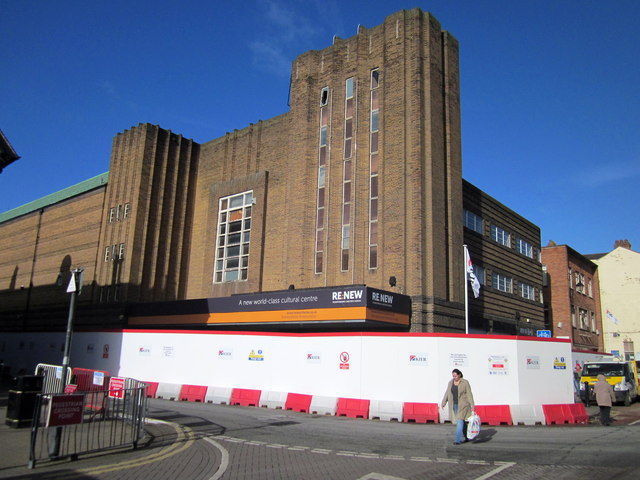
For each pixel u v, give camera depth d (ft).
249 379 63.31
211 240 111.86
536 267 137.80
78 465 28.76
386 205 82.17
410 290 77.15
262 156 109.50
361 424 48.52
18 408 42.09
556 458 32.14
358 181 87.10
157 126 119.34
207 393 65.16
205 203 120.78
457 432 37.42
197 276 116.47
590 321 167.12
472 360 53.62
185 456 31.35
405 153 82.17
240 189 109.50
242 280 103.40
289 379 60.44
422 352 53.88
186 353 69.21
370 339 55.88
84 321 117.91
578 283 161.48
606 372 84.74
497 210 120.37
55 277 135.23
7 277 156.46
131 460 30.04
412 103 83.41
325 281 87.04
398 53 86.84
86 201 131.34
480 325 102.83
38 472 26.99
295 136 98.07
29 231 152.35
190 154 124.67
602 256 192.95
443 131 87.92
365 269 82.89
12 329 146.30
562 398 57.00
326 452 33.65
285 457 31.73
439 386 52.60
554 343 57.93
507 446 36.83
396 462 30.76
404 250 78.43
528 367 55.16
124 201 117.70
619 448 36.04
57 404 29.55
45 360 93.09
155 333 72.95
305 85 98.53
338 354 57.41
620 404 84.53
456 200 86.99
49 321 132.26
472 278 82.74
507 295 117.60
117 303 109.60
